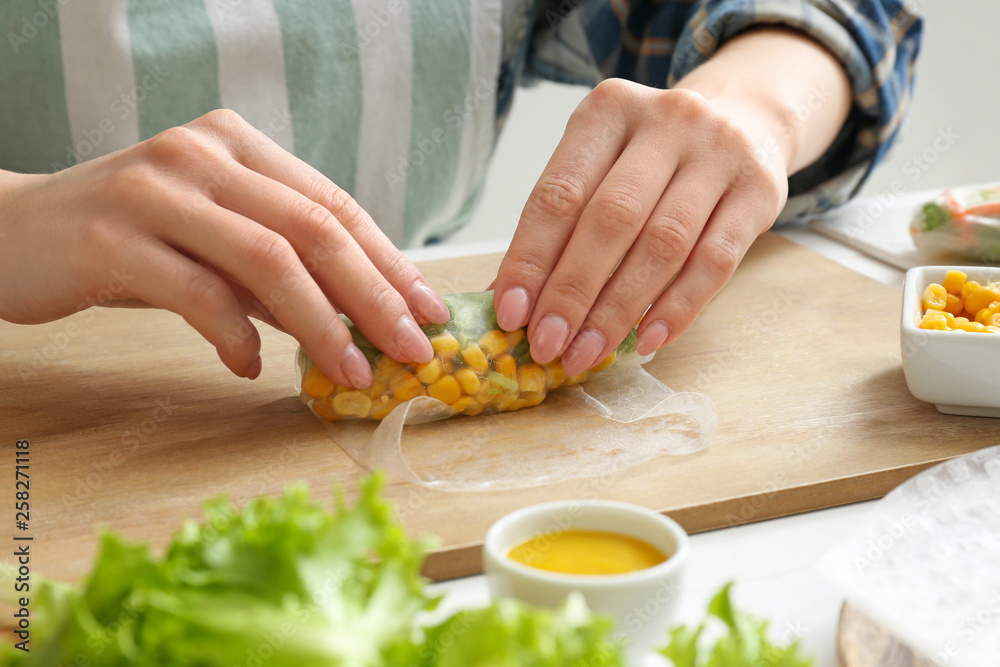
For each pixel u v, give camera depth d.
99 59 0.80
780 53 0.76
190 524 0.43
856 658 0.45
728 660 0.42
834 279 0.74
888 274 0.76
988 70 1.30
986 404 0.59
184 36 0.82
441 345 0.58
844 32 0.78
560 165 0.61
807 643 0.47
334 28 0.85
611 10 0.91
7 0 0.78
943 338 0.58
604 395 0.61
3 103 0.80
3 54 0.79
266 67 0.84
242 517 0.42
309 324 0.56
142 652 0.38
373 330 0.57
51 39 0.79
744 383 0.62
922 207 0.76
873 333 0.67
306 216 0.58
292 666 0.36
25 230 0.60
